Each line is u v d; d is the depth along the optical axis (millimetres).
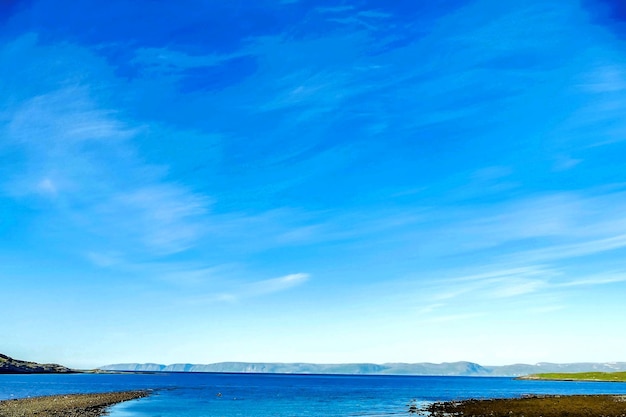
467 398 116188
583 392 141000
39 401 86312
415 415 69875
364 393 146500
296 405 93000
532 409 71250
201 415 71625
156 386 182500
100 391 134125
